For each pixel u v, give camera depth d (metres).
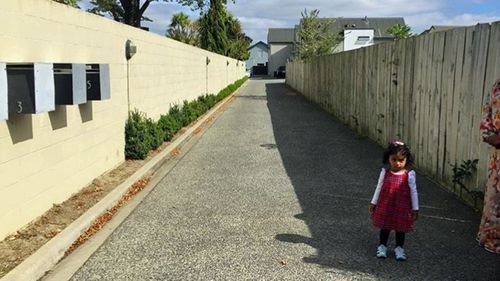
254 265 4.14
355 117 12.58
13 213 4.47
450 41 6.48
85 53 6.25
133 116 8.46
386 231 4.32
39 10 4.95
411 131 8.12
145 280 3.86
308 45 38.22
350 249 4.50
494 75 5.29
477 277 3.89
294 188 6.77
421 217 5.39
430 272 3.99
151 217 5.50
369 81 11.12
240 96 27.83
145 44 9.49
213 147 10.37
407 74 8.34
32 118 4.80
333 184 6.98
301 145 10.47
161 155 8.83
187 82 14.80
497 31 5.26
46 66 4.48
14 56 4.48
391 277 3.90
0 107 3.94
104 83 6.02
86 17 6.29
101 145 6.97
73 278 3.90
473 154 5.76
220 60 25.72
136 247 4.57
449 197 6.17
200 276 3.93
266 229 5.07
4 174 4.31
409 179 4.19
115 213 5.67
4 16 4.30
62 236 4.50
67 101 5.03
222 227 5.14
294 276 3.92
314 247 4.55
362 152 9.50
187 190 6.72
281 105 21.23
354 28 66.19
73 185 5.91
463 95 6.05
